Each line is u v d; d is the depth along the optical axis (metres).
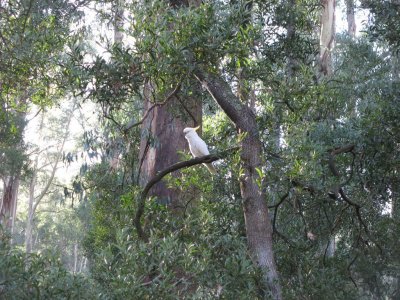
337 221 8.76
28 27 8.12
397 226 9.52
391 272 11.85
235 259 6.02
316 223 9.23
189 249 5.77
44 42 7.99
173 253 5.74
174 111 8.28
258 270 6.15
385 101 7.90
